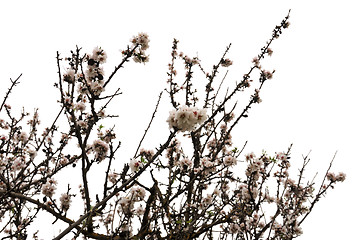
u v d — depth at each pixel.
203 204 4.91
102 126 4.13
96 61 3.57
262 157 5.15
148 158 4.06
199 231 4.43
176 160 4.68
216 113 5.62
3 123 5.58
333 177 5.77
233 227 5.05
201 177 4.67
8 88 4.39
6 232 5.52
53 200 3.70
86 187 3.62
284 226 4.89
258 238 4.32
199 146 5.88
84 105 4.12
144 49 3.67
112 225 3.48
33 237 4.49
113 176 4.52
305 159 5.58
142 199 3.91
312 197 5.34
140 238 4.04
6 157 4.41
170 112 2.84
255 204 4.52
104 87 3.54
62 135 4.36
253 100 5.73
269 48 6.46
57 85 3.74
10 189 3.40
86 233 3.91
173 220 4.04
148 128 3.79
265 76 6.08
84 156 3.56
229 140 6.34
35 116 5.34
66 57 3.97
